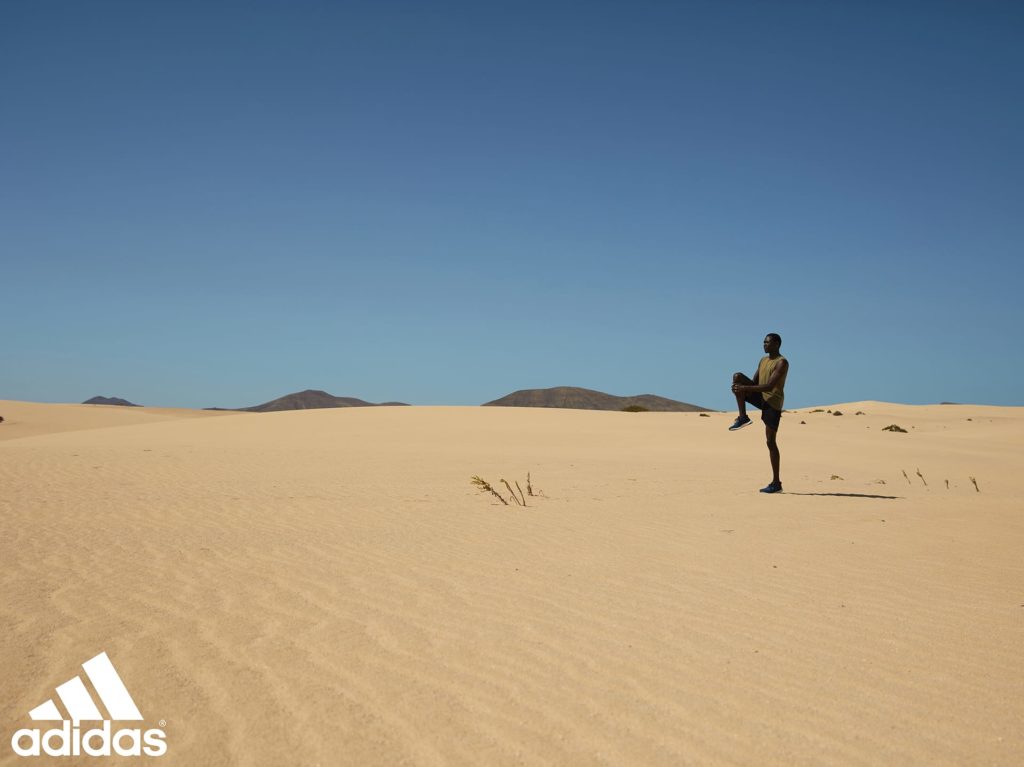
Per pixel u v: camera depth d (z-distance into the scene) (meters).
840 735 3.08
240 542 7.23
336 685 3.59
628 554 6.79
